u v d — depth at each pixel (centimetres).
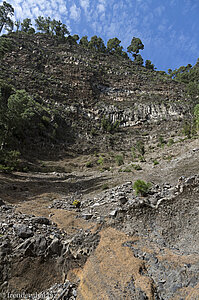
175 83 7412
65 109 4831
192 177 945
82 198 1248
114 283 452
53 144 3522
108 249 582
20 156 2572
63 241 614
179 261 512
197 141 2405
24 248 524
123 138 4409
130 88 6538
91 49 9588
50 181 1839
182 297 402
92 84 6250
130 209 809
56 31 9100
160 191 973
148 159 2503
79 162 3053
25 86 4712
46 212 944
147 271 501
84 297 430
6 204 966
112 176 1825
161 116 5075
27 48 6619
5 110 2322
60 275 501
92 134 4391
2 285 434
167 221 723
